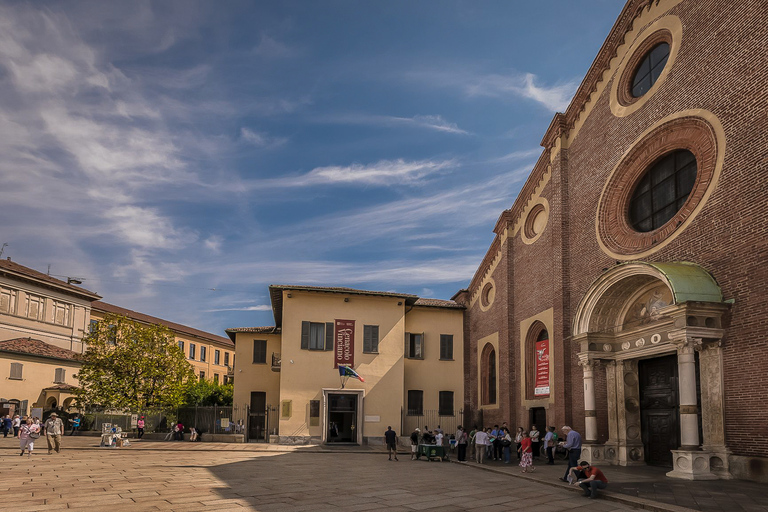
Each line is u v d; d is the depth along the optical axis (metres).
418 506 13.22
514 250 32.31
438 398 38.81
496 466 23.11
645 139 21.36
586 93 25.64
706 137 18.69
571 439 17.56
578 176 25.88
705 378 17.38
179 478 17.66
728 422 16.62
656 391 21.12
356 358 37.00
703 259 17.94
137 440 37.47
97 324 42.75
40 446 30.36
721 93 18.03
